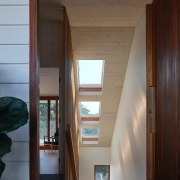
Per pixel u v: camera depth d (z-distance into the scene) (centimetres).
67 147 457
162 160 250
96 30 511
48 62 472
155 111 291
